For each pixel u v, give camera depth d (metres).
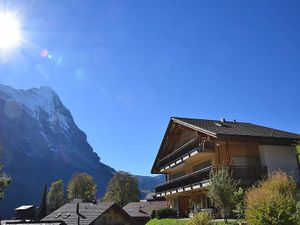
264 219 12.70
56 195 107.12
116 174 89.31
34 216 96.69
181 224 25.28
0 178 30.98
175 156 35.06
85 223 46.03
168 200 40.34
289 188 16.03
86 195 101.62
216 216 23.94
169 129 36.12
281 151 27.25
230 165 24.84
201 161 31.81
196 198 33.06
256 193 13.81
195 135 32.78
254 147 27.67
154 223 31.41
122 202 85.56
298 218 12.58
